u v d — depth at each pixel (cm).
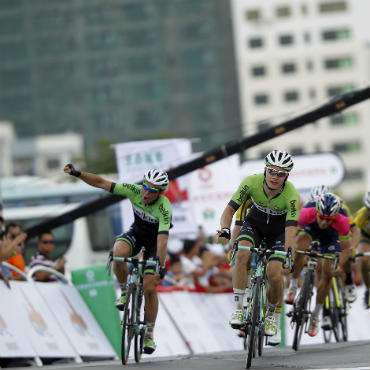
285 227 2311
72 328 3064
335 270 2845
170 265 3928
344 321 3488
